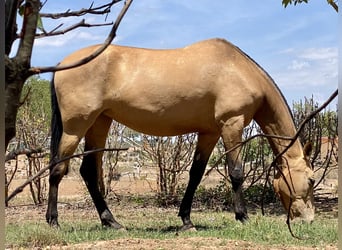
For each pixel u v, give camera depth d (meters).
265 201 10.62
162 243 5.66
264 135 1.50
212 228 7.13
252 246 5.58
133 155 12.24
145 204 11.34
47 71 1.13
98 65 6.60
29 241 5.82
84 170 7.15
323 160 11.81
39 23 1.25
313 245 5.76
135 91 6.63
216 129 6.98
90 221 8.30
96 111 6.63
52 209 6.79
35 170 10.27
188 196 7.07
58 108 6.76
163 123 6.77
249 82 6.84
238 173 6.88
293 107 10.88
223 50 6.88
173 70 6.70
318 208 10.00
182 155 11.21
